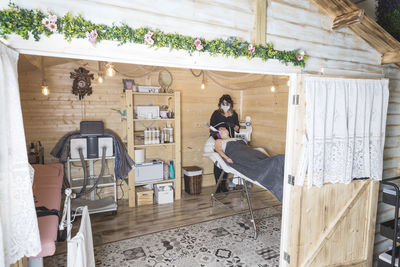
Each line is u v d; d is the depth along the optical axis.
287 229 2.35
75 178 4.06
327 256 2.43
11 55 1.32
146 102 4.52
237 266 2.67
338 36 2.42
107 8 1.58
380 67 2.69
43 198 2.25
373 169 2.51
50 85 3.85
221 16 1.91
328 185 2.34
